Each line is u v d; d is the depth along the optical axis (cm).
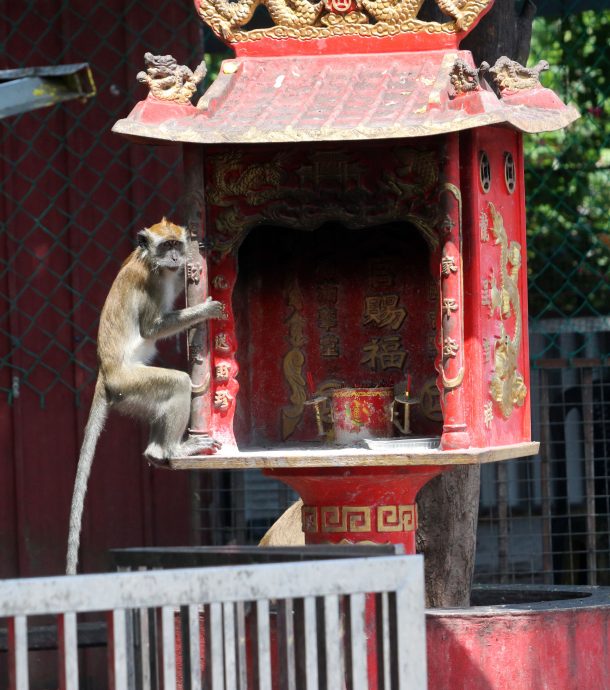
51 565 1187
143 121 785
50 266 1197
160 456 865
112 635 488
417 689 499
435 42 845
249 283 927
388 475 837
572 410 1303
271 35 863
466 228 796
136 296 943
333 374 924
